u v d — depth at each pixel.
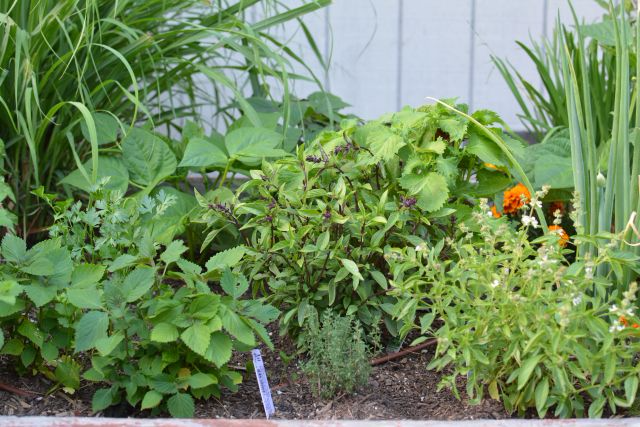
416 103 4.04
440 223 2.39
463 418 1.98
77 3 2.85
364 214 2.20
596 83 3.20
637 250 2.11
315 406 2.07
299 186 2.33
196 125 3.07
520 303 1.79
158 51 3.05
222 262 2.04
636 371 1.81
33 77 2.47
